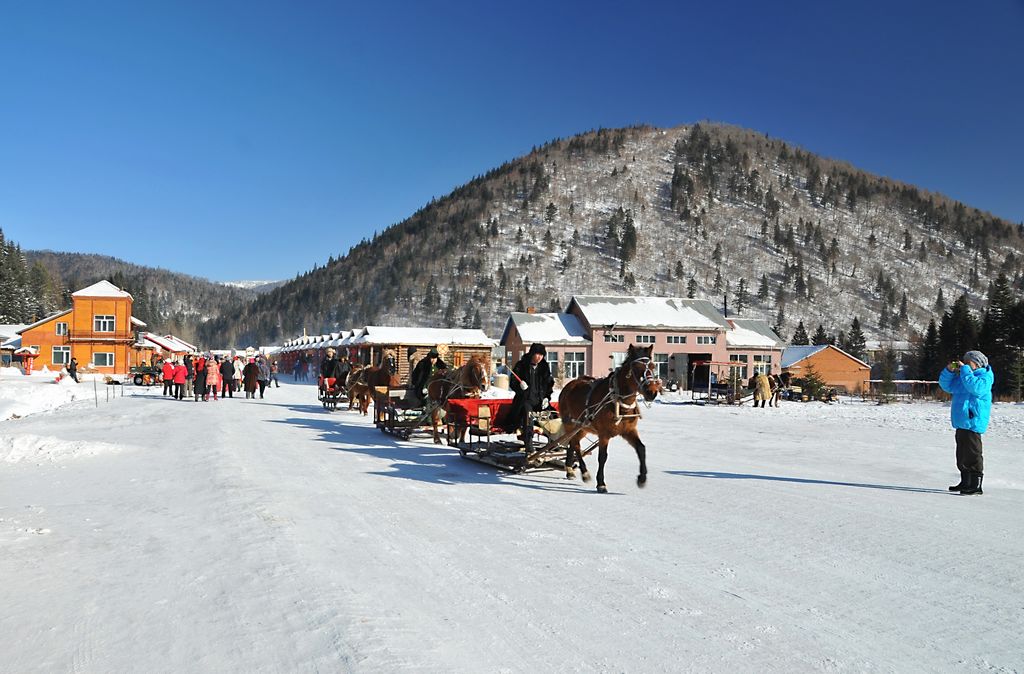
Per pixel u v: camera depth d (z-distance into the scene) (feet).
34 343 226.58
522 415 38.73
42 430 60.70
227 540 23.32
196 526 25.41
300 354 262.88
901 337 613.11
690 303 222.28
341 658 13.87
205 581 18.86
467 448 41.14
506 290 647.15
